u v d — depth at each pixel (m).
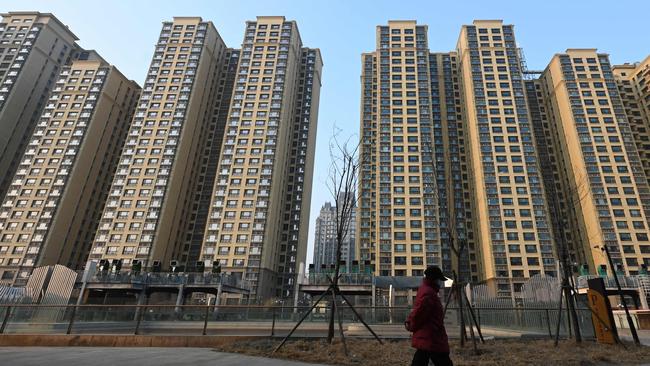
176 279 51.56
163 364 8.47
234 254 81.38
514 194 84.69
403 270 80.31
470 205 91.75
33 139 95.62
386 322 16.73
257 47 108.31
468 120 97.81
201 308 15.38
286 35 110.06
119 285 48.78
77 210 92.06
